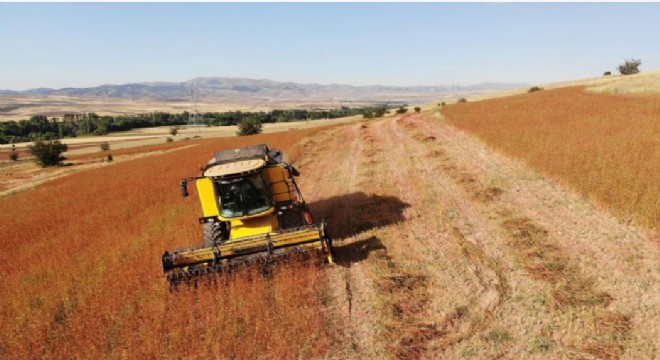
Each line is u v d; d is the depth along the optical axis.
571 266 7.91
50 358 6.73
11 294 9.32
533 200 11.70
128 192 21.36
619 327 6.08
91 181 29.25
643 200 9.62
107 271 9.81
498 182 13.84
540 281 7.53
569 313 6.53
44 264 11.05
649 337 5.84
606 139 15.89
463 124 27.22
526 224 10.08
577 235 9.11
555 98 40.66
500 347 6.03
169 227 12.65
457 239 9.75
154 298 8.12
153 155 49.62
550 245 8.85
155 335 6.86
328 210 13.00
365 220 11.70
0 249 13.73
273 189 9.63
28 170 52.00
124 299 8.23
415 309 7.18
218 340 6.52
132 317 7.57
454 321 6.74
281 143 32.88
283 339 6.53
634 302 6.60
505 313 6.78
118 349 6.77
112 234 13.19
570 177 12.29
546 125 21.69
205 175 9.22
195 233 11.54
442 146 21.98
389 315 7.04
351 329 6.84
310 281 8.20
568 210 10.56
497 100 50.72
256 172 9.18
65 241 13.23
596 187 10.99
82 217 16.92
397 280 8.12
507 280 7.76
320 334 6.70
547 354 5.77
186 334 6.77
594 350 5.71
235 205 9.22
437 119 36.06
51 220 17.17
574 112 26.42
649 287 6.89
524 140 18.12
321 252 9.02
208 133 116.69
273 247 8.66
